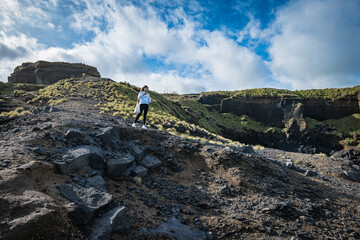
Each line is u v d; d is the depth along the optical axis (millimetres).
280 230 5227
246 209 5891
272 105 95625
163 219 4855
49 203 3219
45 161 4652
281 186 7840
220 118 94938
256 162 8641
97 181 4949
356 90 92125
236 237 4730
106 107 19031
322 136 80688
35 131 6375
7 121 8922
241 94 103812
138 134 8953
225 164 7895
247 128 89375
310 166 13656
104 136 7070
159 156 7930
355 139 76750
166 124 18594
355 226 6234
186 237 4359
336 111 94500
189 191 6398
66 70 126375
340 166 13750
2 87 65312
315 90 107625
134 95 32281
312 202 7277
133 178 6207
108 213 3994
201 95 112062
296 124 84625
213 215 5406
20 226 2672
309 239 5160
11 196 3080
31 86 72000
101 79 36750
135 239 3924
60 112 12281
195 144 8992
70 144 5992
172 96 117250
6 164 4039
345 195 8867
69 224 3221
